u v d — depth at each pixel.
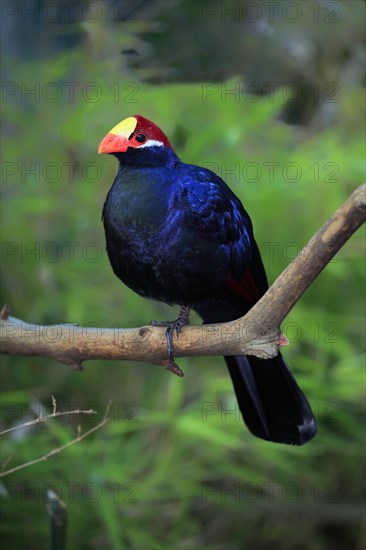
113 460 10.29
